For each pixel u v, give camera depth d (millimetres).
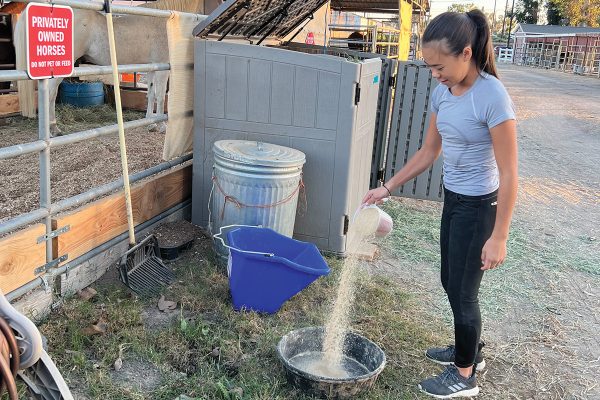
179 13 4180
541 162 9141
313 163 4289
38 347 1609
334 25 11773
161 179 4320
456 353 2816
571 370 3248
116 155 6098
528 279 4457
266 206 3842
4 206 4316
